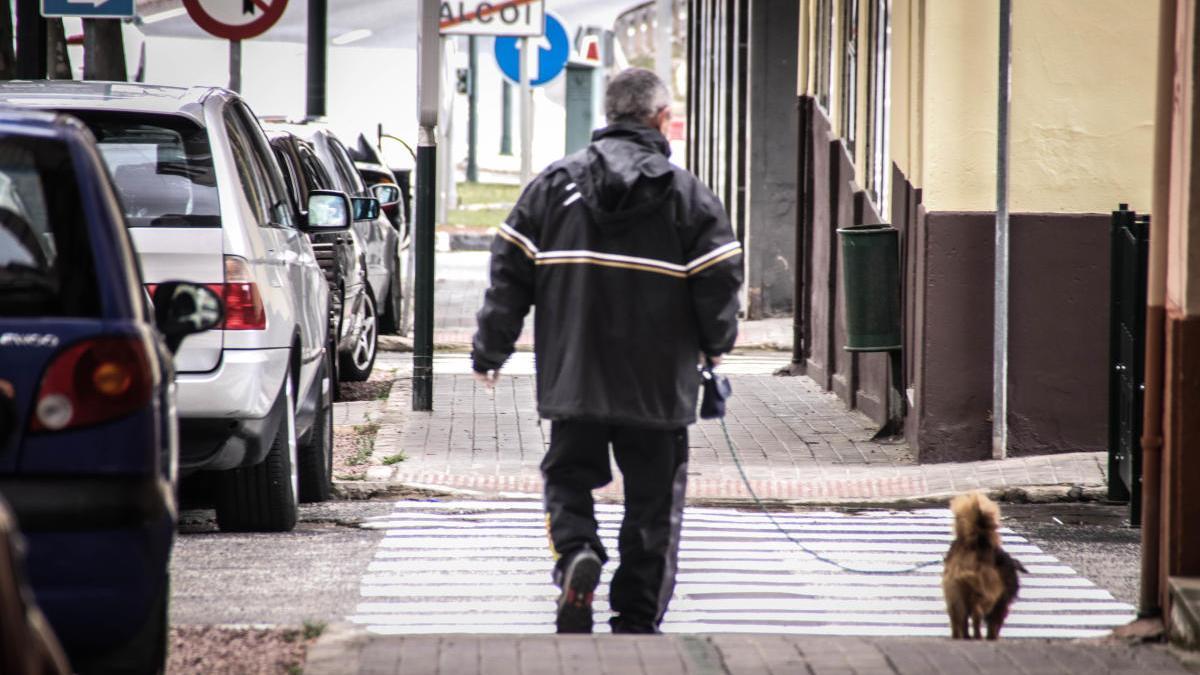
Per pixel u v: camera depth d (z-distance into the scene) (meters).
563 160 24.78
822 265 59.28
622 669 20.86
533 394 55.69
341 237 54.03
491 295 24.72
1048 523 36.81
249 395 30.19
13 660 11.61
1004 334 42.16
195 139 31.83
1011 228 42.28
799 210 62.31
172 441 20.42
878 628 27.28
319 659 21.28
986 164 42.28
